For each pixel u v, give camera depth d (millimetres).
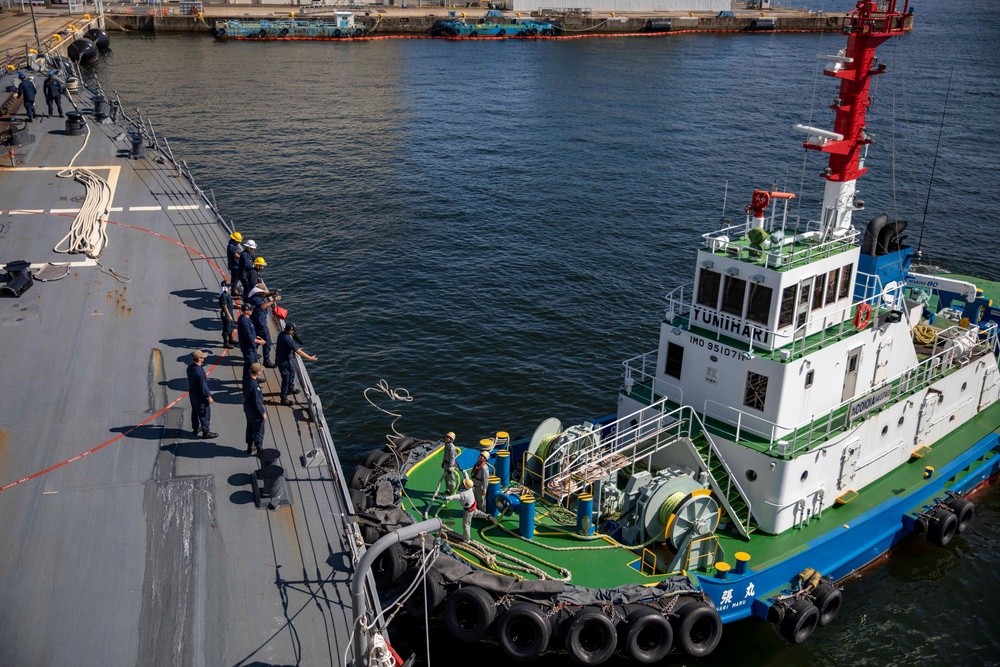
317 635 16250
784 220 25344
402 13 156500
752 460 24562
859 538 26078
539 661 22031
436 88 106375
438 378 38094
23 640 15773
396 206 61094
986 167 74688
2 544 18219
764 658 23688
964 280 41062
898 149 80375
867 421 26422
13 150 47250
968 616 25609
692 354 26156
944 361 29859
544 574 21797
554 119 90875
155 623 16344
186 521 19172
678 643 21453
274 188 64188
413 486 25234
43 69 76188
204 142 76250
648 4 169875
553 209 61719
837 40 161125
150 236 36406
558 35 156750
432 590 21094
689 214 61625
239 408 23969
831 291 25609
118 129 54688
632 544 23688
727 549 24172
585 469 24516
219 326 28750
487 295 46938
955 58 140000
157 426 22828
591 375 39094
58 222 37500
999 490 31828
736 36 164250
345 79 109875
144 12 144125
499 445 27172
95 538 18500
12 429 22391
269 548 18484
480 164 72812
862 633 24750
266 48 133125
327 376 37844
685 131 86250
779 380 24078
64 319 28703
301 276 48562
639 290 48469
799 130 24984
